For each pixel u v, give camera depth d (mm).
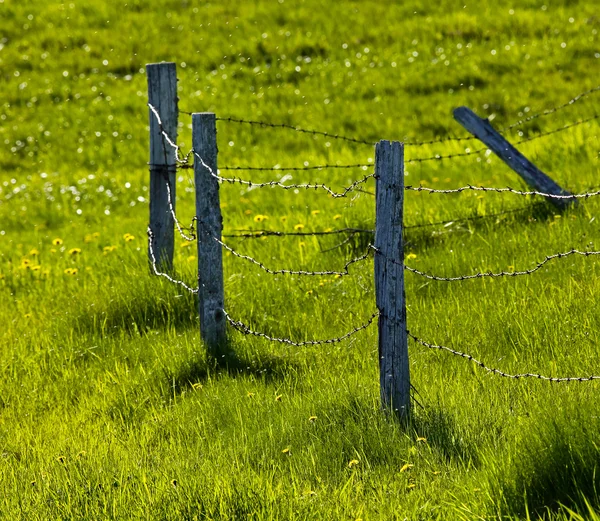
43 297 24203
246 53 57688
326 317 19438
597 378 13711
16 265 29047
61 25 66750
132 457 13836
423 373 15664
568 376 14523
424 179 32469
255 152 42688
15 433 16078
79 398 17469
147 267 23359
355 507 11438
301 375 16438
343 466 12820
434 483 11766
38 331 21266
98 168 45188
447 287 20016
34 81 58438
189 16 65500
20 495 12766
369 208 27359
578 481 10695
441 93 46688
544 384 14234
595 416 11516
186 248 26594
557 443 11086
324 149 41844
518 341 16406
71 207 38750
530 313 17312
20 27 67375
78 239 32094
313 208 30250
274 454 13383
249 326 19234
